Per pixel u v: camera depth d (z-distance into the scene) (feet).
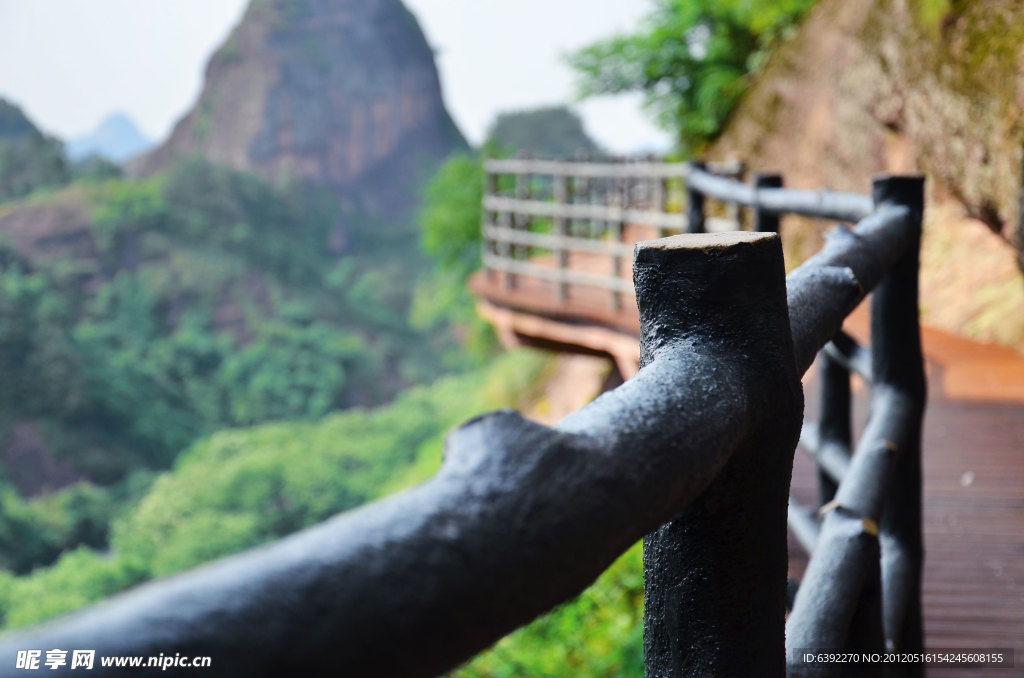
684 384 2.40
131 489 254.06
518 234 34.06
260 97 431.43
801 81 38.01
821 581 4.66
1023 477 13.16
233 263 345.72
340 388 314.76
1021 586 9.64
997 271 25.34
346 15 456.45
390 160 456.04
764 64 44.86
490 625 1.51
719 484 2.72
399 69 463.42
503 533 1.57
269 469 197.57
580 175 29.55
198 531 178.81
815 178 35.47
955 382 18.93
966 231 27.50
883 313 6.98
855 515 5.10
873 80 29.25
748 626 2.83
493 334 104.37
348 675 1.27
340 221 419.33
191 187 369.50
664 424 2.14
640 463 1.97
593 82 53.57
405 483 59.21
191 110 452.35
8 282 285.23
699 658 2.82
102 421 273.13
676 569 2.82
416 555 1.43
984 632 8.68
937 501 12.31
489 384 76.95
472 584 1.48
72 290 321.73
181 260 337.93
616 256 27.45
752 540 2.80
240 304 335.88
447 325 361.71
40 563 220.02
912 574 6.90
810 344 3.59
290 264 364.58
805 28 39.86
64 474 254.88
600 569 1.77
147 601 1.13
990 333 23.35
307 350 323.98
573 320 29.68
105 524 235.40
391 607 1.35
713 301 2.70
